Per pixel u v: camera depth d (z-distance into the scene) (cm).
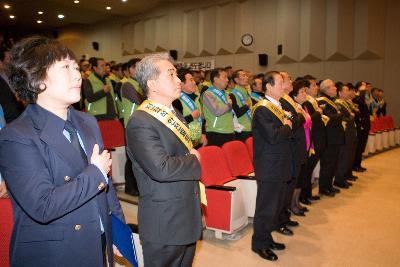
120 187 433
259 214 277
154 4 1133
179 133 162
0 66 243
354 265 268
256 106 272
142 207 162
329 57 844
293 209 377
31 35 115
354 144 505
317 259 276
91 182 108
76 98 112
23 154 101
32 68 105
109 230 124
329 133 435
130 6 1152
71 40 1539
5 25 1522
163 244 156
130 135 156
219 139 405
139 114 158
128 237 130
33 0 1085
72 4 1130
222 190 296
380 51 819
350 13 828
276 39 903
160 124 158
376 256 283
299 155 306
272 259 271
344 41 829
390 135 770
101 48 1422
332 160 442
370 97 750
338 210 393
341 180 489
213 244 298
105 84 460
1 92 240
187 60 1080
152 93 164
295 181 320
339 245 302
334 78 853
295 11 863
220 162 324
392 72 812
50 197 101
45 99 110
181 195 158
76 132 120
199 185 171
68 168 109
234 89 475
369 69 828
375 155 721
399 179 534
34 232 106
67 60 111
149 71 162
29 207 100
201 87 567
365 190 475
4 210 148
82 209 113
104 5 1137
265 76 280
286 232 323
